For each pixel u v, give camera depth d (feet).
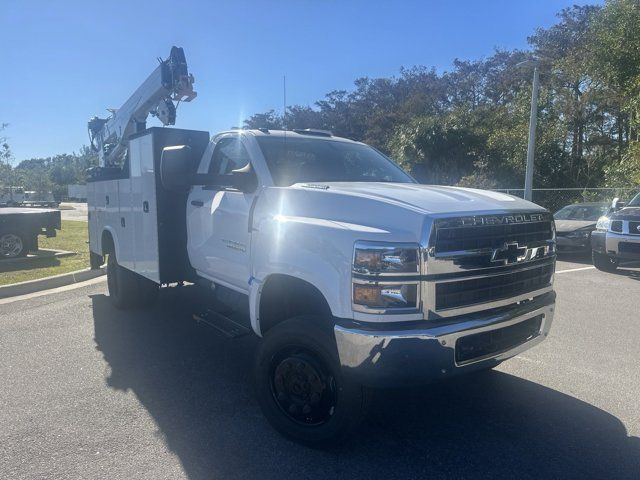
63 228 73.05
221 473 11.54
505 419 14.08
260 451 12.48
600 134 100.07
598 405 14.89
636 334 21.47
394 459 12.14
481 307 11.94
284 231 13.14
